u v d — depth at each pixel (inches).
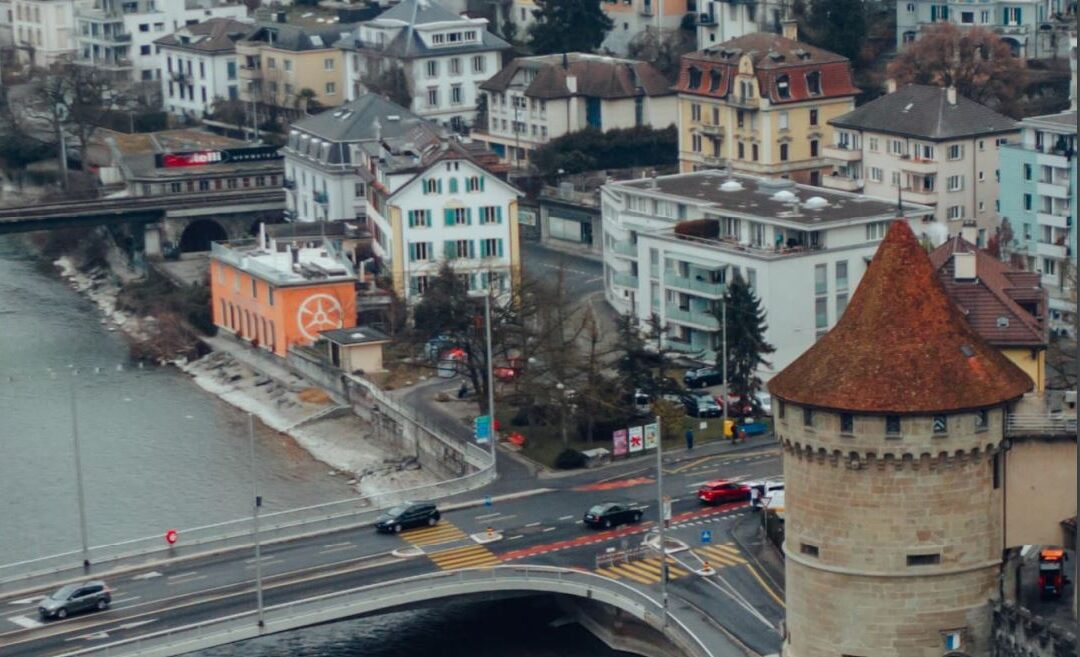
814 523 6638.8
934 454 6446.9
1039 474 6584.6
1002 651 6515.8
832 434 6505.9
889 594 6565.0
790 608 6796.3
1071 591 6702.8
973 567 6565.0
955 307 6707.7
